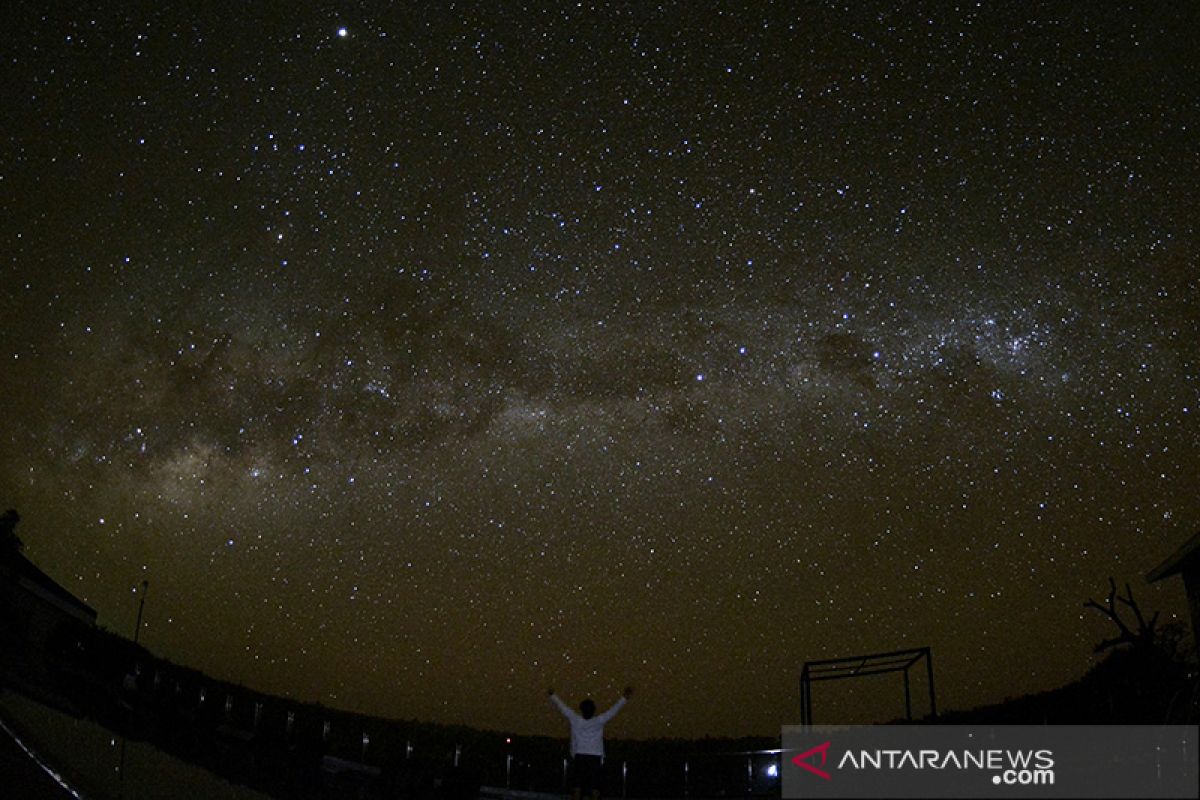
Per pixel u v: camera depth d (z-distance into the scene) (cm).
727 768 1725
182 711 2100
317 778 1529
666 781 1712
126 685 2278
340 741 2027
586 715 1217
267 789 1334
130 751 1402
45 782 1056
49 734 1375
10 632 2581
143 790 1137
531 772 1858
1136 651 1806
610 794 1670
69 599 3116
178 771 1320
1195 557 1411
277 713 2302
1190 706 1204
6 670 1930
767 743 2595
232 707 2277
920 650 1614
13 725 1348
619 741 2638
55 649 2472
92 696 1938
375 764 1798
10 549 2895
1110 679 1848
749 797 1595
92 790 1071
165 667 2659
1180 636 1828
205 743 1694
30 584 2844
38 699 1689
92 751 1330
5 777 1036
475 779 1606
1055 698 2009
